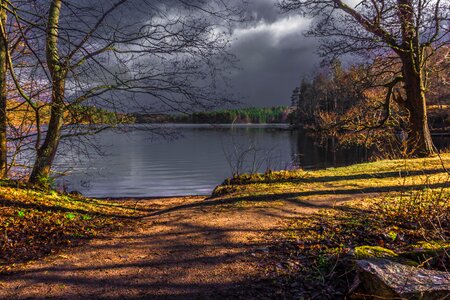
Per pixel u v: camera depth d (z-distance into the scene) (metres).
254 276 4.66
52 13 8.45
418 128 16.48
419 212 6.71
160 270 5.03
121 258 5.55
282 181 11.59
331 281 4.40
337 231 6.08
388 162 14.42
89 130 10.62
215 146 49.34
